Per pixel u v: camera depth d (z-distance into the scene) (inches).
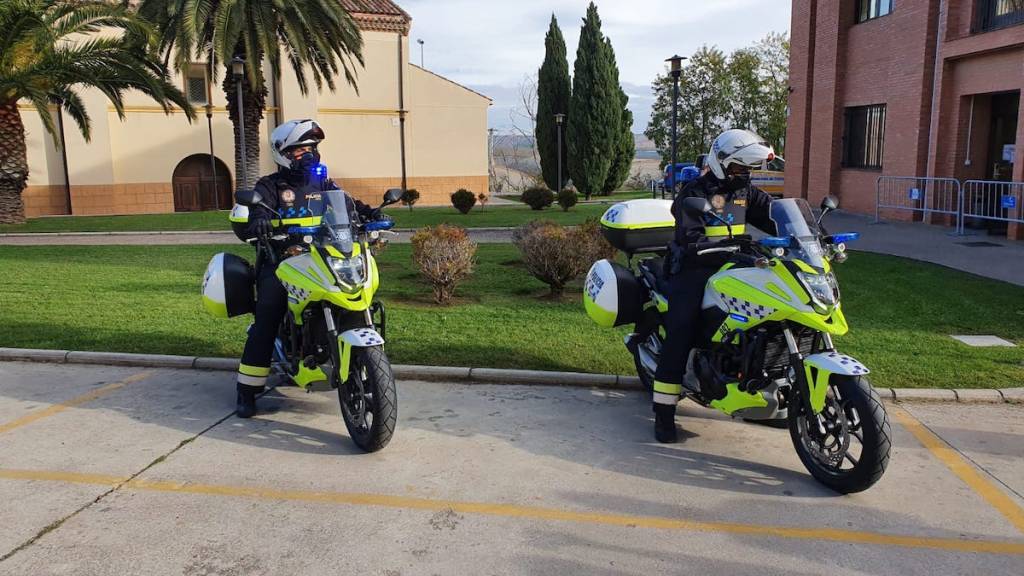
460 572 145.2
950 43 647.1
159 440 209.9
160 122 1258.6
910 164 710.5
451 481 185.5
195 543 154.9
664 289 220.5
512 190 1888.5
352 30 937.5
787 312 178.4
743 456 203.0
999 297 384.2
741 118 1781.5
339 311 213.6
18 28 778.2
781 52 1763.0
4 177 890.7
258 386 227.3
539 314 362.0
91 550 151.7
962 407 241.4
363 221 223.3
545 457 200.8
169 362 280.5
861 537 160.1
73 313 360.2
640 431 220.1
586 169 1509.6
